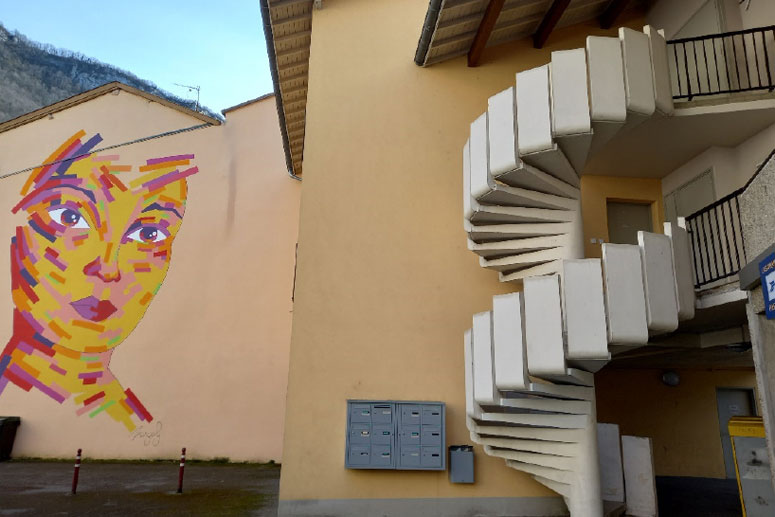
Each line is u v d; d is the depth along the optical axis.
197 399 10.41
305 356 5.97
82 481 8.03
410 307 6.20
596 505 4.80
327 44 7.02
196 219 11.34
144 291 10.95
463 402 5.98
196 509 6.18
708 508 6.38
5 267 11.16
